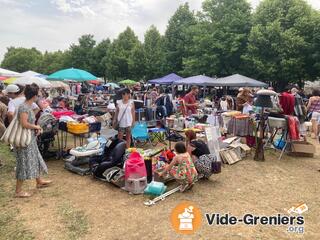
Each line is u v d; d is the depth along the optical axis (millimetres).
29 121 4719
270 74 25438
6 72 16359
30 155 4840
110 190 5328
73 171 6266
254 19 27734
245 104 9680
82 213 4398
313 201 5020
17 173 4840
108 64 39469
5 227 3975
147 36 38375
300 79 26516
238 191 5410
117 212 4445
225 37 28297
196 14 32375
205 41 28859
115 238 3734
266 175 6375
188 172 5211
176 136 9156
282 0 26750
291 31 24656
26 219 4191
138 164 5215
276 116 7895
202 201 4922
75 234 3814
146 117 9828
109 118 9672
